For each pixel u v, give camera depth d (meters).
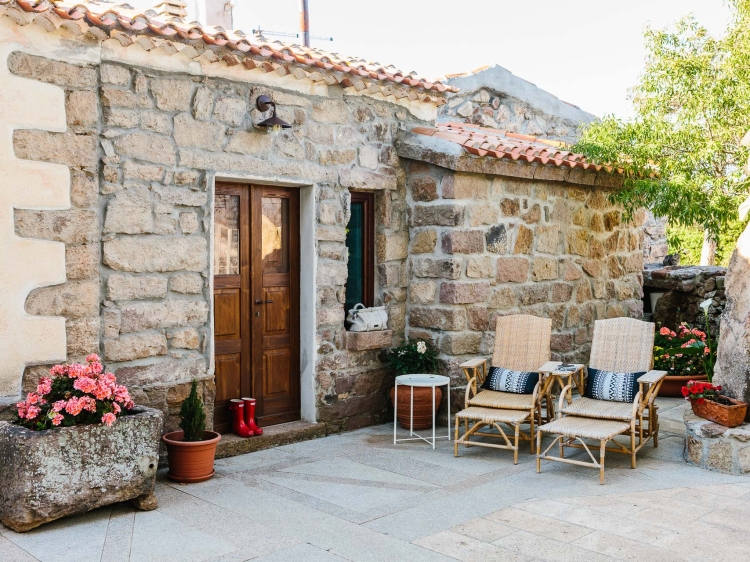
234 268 5.80
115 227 4.87
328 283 6.21
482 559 3.62
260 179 5.68
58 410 3.98
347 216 6.33
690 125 7.14
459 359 6.50
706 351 6.96
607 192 7.94
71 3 4.92
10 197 4.36
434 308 6.59
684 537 3.88
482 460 5.45
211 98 5.35
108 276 4.86
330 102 6.15
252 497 4.56
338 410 6.29
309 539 3.87
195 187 5.29
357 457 5.52
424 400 6.24
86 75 4.66
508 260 6.85
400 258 6.79
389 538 3.89
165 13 5.74
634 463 5.16
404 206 6.80
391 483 4.87
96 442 4.07
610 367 5.80
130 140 4.93
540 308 7.19
